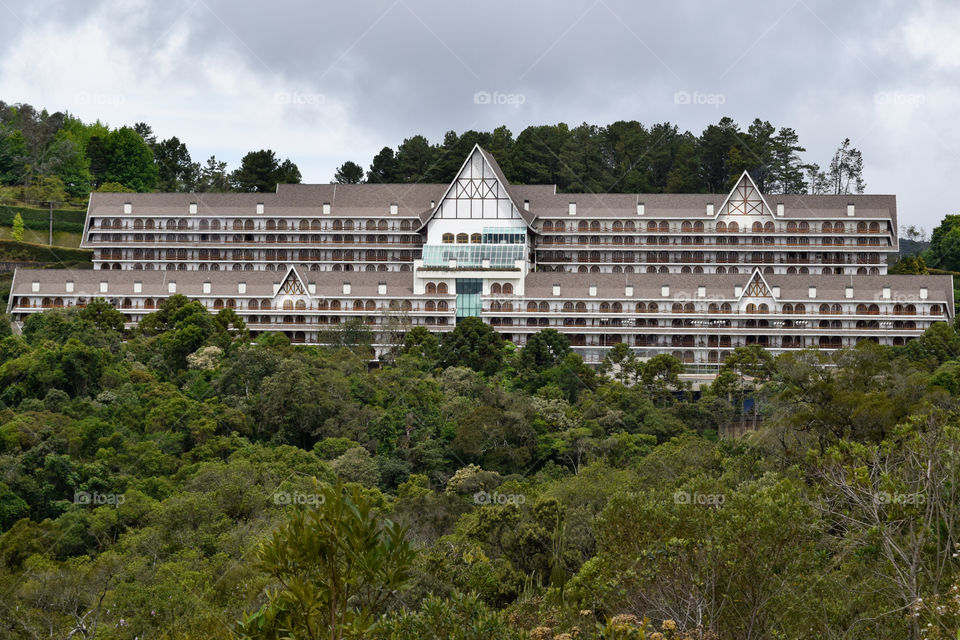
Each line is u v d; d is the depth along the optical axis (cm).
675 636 4878
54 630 8269
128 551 10050
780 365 12788
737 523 5591
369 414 14238
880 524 5694
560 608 6525
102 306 18550
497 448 13962
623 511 6019
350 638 4184
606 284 19938
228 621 7881
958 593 5059
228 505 11012
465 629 4997
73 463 11962
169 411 13688
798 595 5544
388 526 4284
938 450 6150
